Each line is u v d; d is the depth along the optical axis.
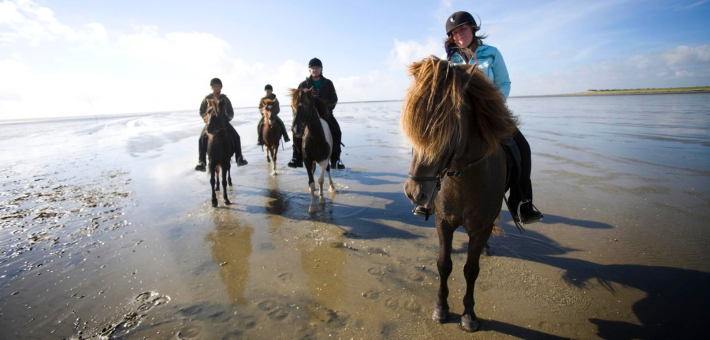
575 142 11.23
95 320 3.00
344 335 2.77
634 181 6.60
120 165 9.96
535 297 3.22
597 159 8.59
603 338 2.67
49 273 3.81
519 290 3.34
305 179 8.20
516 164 2.89
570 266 3.73
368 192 6.96
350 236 4.79
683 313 2.89
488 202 2.43
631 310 2.97
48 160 10.96
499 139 2.20
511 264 3.82
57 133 21.09
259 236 4.85
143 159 10.84
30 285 3.57
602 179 6.84
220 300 3.28
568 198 5.83
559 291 3.29
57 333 2.84
